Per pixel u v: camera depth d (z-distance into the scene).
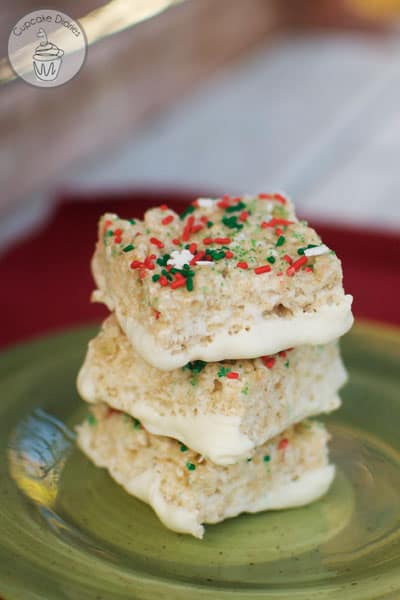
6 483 0.35
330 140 0.72
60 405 0.39
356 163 0.68
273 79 0.85
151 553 0.33
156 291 0.32
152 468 0.35
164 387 0.34
